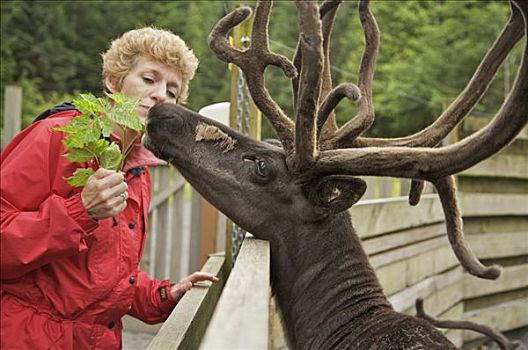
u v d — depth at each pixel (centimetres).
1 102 1730
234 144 331
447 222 350
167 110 322
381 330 302
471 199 674
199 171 327
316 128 313
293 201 323
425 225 613
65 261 269
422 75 1983
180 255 627
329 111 319
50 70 2056
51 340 265
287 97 1875
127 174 298
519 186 745
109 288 275
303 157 311
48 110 283
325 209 319
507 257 742
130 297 285
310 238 324
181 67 317
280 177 323
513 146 722
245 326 174
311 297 320
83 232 254
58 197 254
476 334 682
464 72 1995
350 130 338
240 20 320
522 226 759
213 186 327
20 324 262
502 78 1942
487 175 687
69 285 269
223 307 187
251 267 241
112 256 279
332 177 314
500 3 2183
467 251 346
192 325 266
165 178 628
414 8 2161
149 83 312
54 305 267
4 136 602
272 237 326
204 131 328
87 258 273
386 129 2033
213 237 606
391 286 529
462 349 664
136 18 2228
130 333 602
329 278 321
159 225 630
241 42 410
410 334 295
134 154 303
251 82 322
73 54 2102
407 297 561
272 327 349
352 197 314
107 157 258
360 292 320
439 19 2247
